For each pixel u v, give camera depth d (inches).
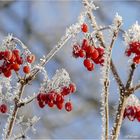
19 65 29.2
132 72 29.0
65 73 30.1
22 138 28.3
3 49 29.2
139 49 28.9
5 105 29.4
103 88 28.0
